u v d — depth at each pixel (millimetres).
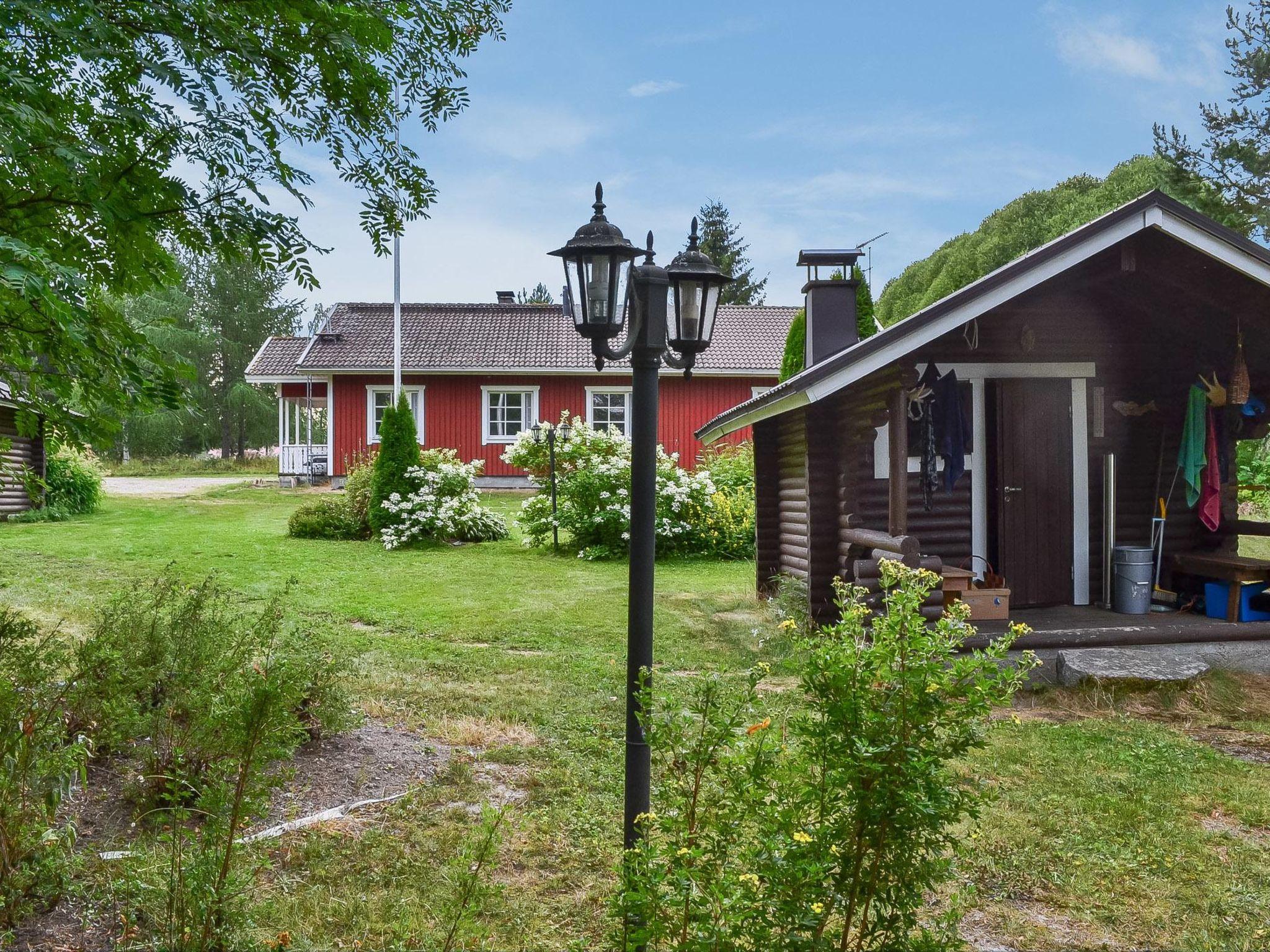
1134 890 3863
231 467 42562
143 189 3312
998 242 37656
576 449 16047
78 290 2877
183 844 3482
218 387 47750
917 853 2438
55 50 3332
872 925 2436
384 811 4387
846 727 2359
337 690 5219
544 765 5145
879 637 2430
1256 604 8273
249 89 3586
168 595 5145
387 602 10297
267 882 3635
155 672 4254
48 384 3641
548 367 24141
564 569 13242
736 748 2604
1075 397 8844
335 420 24609
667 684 6969
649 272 3445
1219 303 7879
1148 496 8984
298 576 12055
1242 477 17953
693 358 3854
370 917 3387
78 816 3982
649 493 3430
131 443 42000
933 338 7105
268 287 49500
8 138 2789
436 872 3756
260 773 3441
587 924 3447
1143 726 6227
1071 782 5078
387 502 15797
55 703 3768
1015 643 7418
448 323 26516
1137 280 8398
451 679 7031
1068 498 8867
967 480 8711
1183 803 4852
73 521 18344
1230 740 6078
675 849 2375
